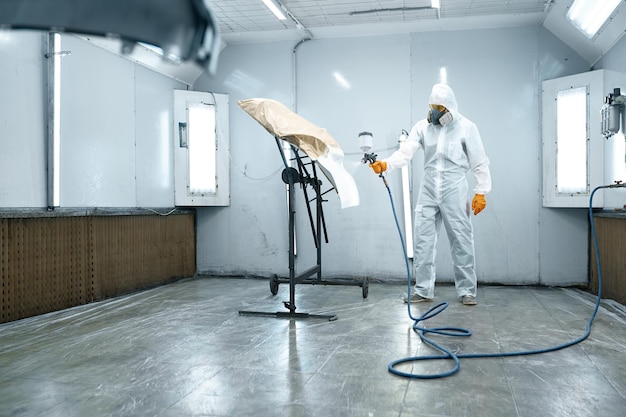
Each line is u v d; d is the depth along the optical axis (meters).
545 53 4.86
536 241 4.88
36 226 3.53
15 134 3.35
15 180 3.35
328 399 1.94
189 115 5.25
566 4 4.22
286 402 1.91
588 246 4.75
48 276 3.64
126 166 4.54
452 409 1.83
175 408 1.86
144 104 4.80
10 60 3.31
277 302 4.07
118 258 4.41
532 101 4.88
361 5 4.50
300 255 5.38
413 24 4.95
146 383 2.13
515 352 2.54
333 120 5.29
